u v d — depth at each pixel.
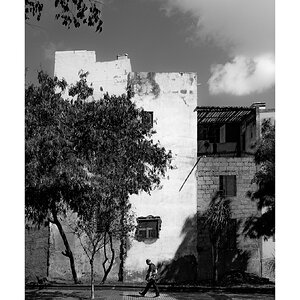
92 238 11.59
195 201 14.20
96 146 11.13
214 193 14.42
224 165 14.54
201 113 15.48
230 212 14.23
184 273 13.74
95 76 12.18
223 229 14.13
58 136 10.62
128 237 12.89
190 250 13.89
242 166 14.60
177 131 14.19
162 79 14.09
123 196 11.51
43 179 10.42
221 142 17.20
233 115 15.80
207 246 14.10
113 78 12.52
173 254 13.81
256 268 13.84
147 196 13.81
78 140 11.01
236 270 13.84
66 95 11.55
